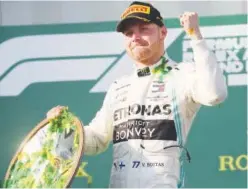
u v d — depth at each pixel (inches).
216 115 693.3
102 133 458.3
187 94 425.7
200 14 704.4
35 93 721.0
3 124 720.3
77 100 716.0
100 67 716.0
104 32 717.9
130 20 432.5
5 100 723.4
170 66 441.7
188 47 704.4
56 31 722.8
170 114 423.8
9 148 716.7
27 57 724.0
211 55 410.6
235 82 693.9
